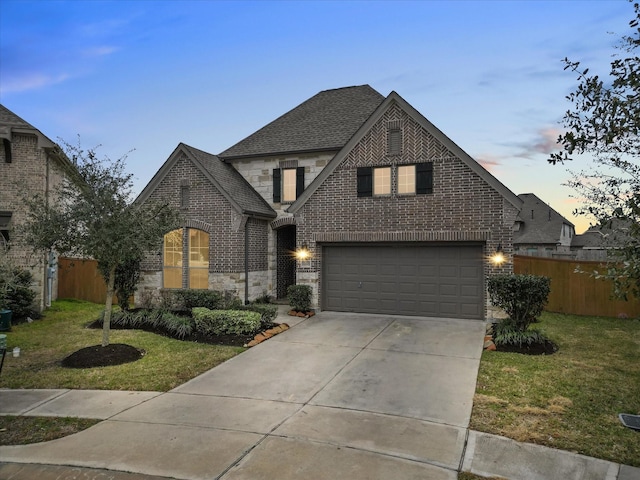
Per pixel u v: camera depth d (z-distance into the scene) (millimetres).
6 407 6215
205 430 5312
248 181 17688
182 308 14258
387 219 13117
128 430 5340
